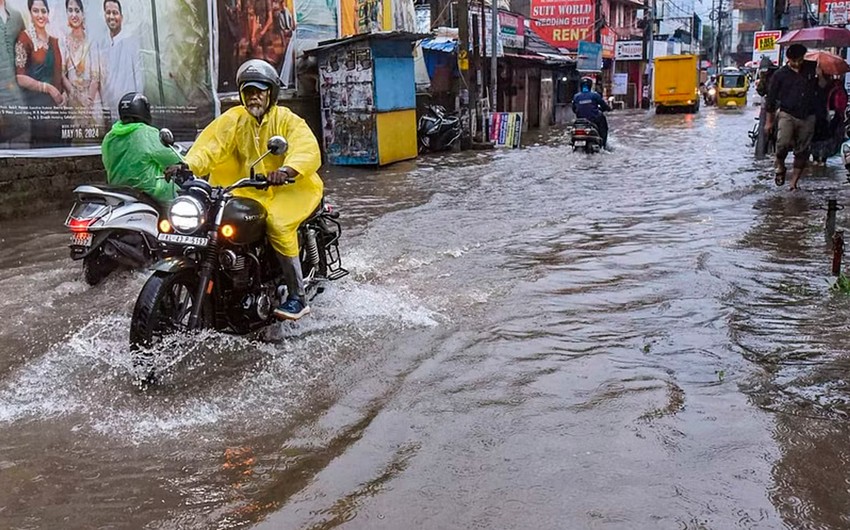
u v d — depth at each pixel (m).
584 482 3.15
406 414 3.84
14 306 5.74
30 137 9.34
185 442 3.59
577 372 4.34
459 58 19.38
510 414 3.81
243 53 14.39
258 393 4.14
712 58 86.69
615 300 5.74
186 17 11.86
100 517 2.99
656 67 41.09
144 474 3.30
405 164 16.33
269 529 2.88
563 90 35.34
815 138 12.95
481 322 5.30
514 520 2.89
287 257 4.77
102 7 10.27
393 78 16.33
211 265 4.36
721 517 2.89
